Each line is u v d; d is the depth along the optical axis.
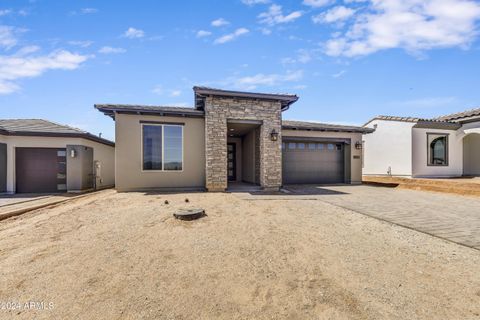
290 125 12.62
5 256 3.68
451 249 4.00
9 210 6.79
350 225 5.31
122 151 9.59
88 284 2.95
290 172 13.20
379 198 8.64
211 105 9.84
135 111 9.45
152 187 9.86
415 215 6.17
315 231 4.87
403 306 2.53
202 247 4.04
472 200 8.38
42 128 11.58
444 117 15.34
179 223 5.26
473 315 2.39
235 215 5.96
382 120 15.36
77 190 11.53
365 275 3.17
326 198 8.54
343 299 2.66
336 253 3.84
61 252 3.83
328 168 13.81
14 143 11.09
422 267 3.38
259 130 11.02
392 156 14.70
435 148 14.10
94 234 4.62
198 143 10.25
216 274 3.20
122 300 2.64
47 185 11.53
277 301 2.63
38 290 2.81
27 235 4.59
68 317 2.37
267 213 6.22
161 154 9.93
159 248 3.99
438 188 10.52
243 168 14.07
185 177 10.12
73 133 11.30
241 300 2.65
